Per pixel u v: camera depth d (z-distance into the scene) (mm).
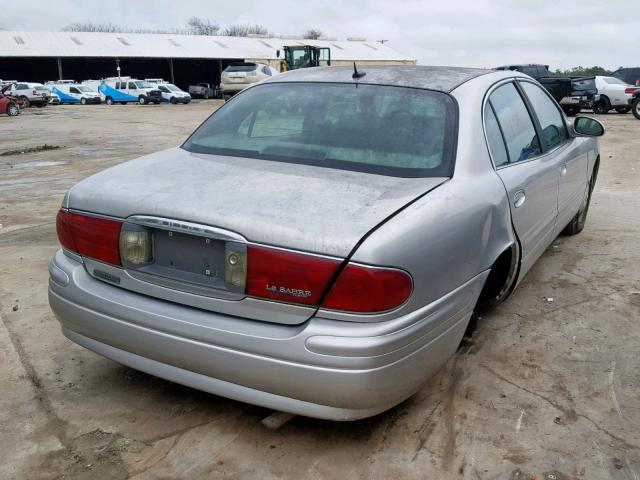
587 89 23891
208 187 2631
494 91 3455
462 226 2582
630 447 2674
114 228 2615
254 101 3441
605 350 3566
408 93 3178
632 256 5219
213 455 2598
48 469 2504
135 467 2521
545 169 3746
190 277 2475
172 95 42969
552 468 2537
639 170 9844
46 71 63281
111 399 3014
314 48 35594
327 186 2596
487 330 3809
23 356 3432
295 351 2256
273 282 2279
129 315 2568
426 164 2805
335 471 2500
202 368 2445
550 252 5336
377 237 2232
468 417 2881
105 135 17203
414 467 2531
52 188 8711
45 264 5035
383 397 2340
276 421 2740
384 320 2248
